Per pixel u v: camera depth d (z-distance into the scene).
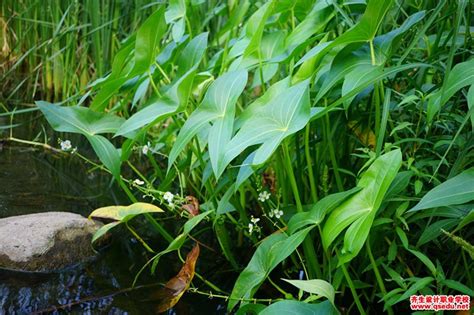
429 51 1.92
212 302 1.86
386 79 1.93
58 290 1.87
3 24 4.04
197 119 1.71
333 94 1.83
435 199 1.41
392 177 1.50
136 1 3.15
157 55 2.15
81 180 2.56
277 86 1.70
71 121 1.95
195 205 1.98
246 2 2.25
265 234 2.15
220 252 2.11
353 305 1.81
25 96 3.58
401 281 1.60
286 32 2.06
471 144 1.59
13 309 1.78
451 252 1.77
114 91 1.99
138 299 1.85
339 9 1.81
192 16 2.63
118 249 2.09
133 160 2.77
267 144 1.54
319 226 1.62
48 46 3.38
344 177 2.00
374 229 1.68
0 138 2.91
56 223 2.02
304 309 1.49
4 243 1.95
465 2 1.58
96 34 3.24
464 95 1.77
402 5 1.98
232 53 2.04
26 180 2.51
